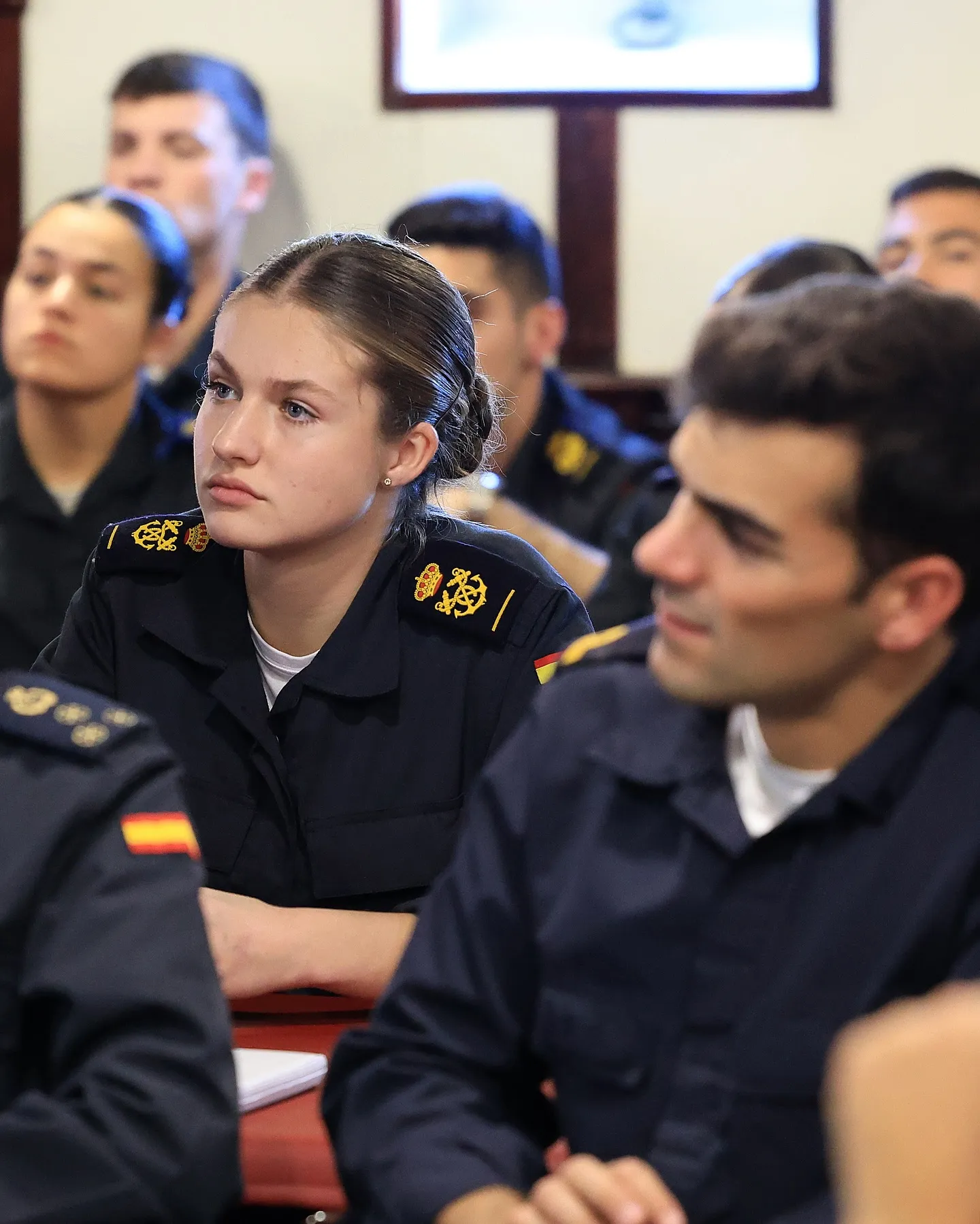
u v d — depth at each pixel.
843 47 6.16
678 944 1.67
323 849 2.51
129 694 2.58
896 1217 0.71
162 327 4.63
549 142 6.23
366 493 2.41
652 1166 1.62
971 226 5.29
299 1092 2.04
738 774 1.71
